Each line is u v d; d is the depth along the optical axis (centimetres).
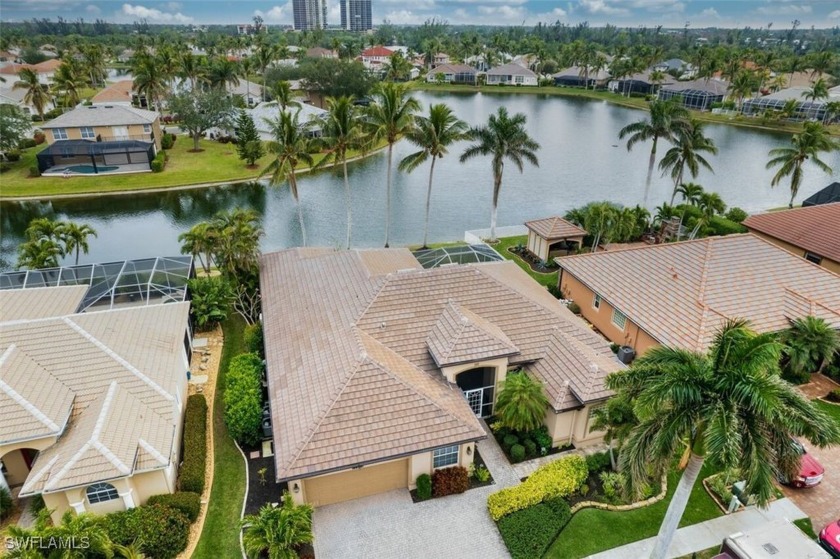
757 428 1420
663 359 1628
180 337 2789
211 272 4350
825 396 2920
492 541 2088
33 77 9038
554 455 2505
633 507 2230
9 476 2239
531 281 3562
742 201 6906
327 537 2092
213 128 9306
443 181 7562
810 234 4381
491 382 2634
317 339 2659
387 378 2295
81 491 1983
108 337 2528
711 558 1948
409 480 2284
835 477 2398
